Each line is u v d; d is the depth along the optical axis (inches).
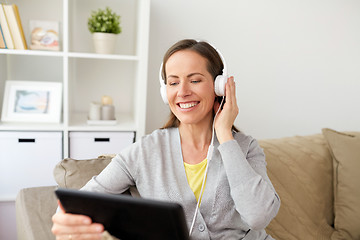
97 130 82.4
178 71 43.3
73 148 81.9
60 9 90.4
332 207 67.7
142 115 84.1
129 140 84.9
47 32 84.6
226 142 43.0
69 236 33.4
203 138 46.3
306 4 105.3
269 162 64.2
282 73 107.4
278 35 104.9
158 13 95.3
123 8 94.1
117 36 93.0
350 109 115.6
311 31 107.1
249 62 104.2
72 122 84.5
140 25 82.7
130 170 45.2
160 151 46.1
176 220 29.2
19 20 79.9
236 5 100.0
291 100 109.7
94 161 52.9
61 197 32.6
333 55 110.4
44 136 79.6
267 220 40.1
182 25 97.3
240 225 43.9
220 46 101.1
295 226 60.6
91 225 32.8
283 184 63.0
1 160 78.6
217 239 43.3
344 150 67.4
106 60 95.6
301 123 112.2
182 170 45.1
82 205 32.2
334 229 65.7
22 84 82.9
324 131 71.4
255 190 40.3
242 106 106.2
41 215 47.6
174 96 44.4
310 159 67.9
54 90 84.1
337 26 108.9
